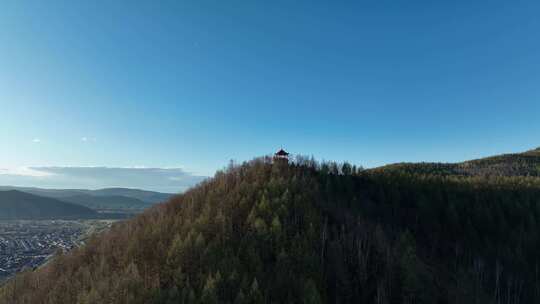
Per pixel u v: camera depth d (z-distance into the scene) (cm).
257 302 6334
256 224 8569
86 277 8375
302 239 8219
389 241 10075
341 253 8425
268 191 10781
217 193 11556
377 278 8188
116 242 10556
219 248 7862
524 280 10606
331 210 10638
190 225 9162
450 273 10031
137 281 7062
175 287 6556
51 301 8112
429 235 12231
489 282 10250
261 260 7788
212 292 6322
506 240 12256
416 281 7981
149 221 11281
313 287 6588
